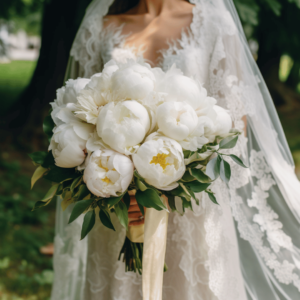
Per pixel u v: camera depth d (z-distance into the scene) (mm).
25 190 5086
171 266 1728
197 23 1660
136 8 1894
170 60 1620
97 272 1869
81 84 1404
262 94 1771
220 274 1602
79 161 1264
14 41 26703
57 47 6426
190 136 1226
